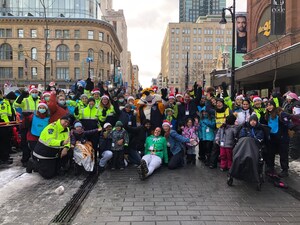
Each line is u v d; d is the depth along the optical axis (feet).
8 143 29.63
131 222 16.55
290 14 77.20
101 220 16.79
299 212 18.12
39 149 24.45
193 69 290.15
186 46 492.13
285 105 31.50
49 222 16.48
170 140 28.94
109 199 20.17
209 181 24.57
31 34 234.79
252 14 103.45
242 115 26.78
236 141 25.16
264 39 94.17
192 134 30.22
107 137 28.35
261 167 22.56
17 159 31.76
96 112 29.07
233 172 21.81
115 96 32.65
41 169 24.57
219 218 17.13
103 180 24.80
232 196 20.92
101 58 245.04
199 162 31.68
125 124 29.55
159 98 33.50
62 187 21.52
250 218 17.17
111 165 28.48
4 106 28.99
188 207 18.79
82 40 237.25
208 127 30.17
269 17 90.43
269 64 62.95
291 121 24.30
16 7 233.96
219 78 100.42
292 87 76.54
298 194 21.42
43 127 26.45
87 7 244.22
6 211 17.98
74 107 31.71
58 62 237.25
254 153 21.59
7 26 233.76
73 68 237.66
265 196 20.97
